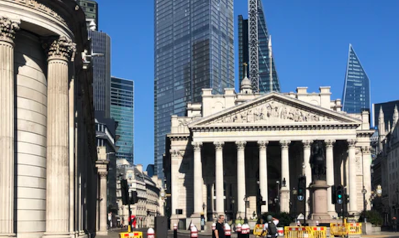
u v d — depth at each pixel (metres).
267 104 141.50
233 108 140.25
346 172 149.00
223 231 35.19
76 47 46.53
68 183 41.66
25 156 39.31
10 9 37.47
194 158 141.12
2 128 36.47
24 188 39.00
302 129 140.75
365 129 152.62
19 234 38.31
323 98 151.12
